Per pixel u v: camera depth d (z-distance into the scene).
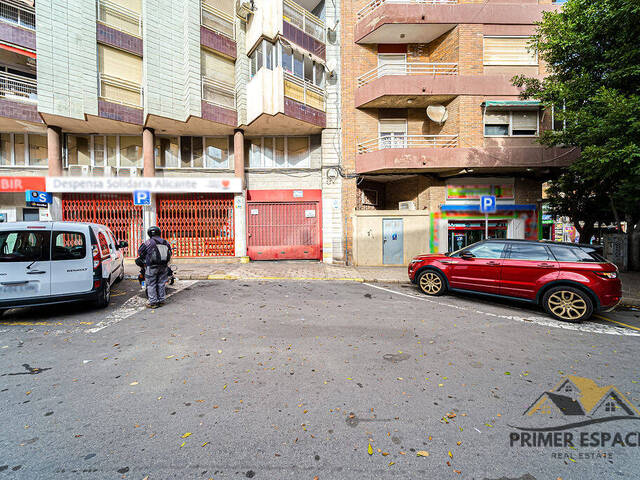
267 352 3.79
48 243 5.09
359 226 11.62
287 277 9.12
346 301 6.45
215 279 8.99
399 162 10.52
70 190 10.98
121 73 10.59
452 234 11.66
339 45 11.87
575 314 5.20
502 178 11.56
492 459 2.06
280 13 10.25
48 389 2.91
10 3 9.93
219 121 11.11
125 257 11.54
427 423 2.43
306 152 12.57
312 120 11.30
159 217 11.78
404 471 1.95
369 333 4.48
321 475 1.91
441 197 11.52
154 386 2.97
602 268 5.13
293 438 2.24
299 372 3.27
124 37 10.52
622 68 6.96
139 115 10.88
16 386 2.95
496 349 3.94
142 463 2.00
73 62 9.76
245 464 2.00
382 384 3.03
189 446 2.16
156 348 3.90
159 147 12.06
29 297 4.87
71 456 2.05
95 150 11.73
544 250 5.76
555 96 8.41
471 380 3.12
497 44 11.02
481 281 6.28
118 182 11.26
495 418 2.50
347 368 3.37
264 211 12.26
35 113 10.41
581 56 7.84
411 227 11.56
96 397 2.78
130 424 2.39
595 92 7.51
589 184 10.41
